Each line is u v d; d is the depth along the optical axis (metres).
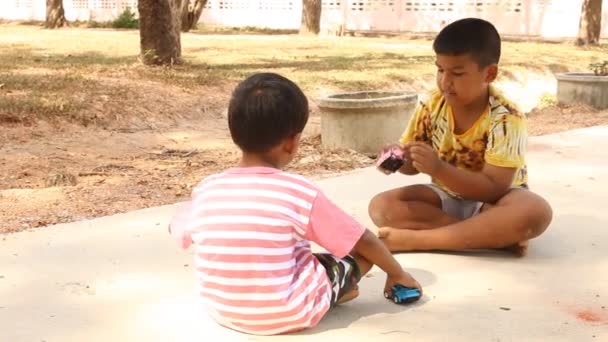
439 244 3.66
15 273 3.46
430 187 3.88
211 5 27.91
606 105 10.26
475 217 3.64
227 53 15.36
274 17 26.80
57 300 3.15
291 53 15.83
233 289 2.69
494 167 3.50
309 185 2.72
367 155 6.89
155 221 4.34
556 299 3.15
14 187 5.45
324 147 7.06
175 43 11.71
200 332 2.82
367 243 2.91
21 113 7.30
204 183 2.84
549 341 2.76
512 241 3.62
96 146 6.98
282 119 2.69
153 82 9.72
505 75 12.89
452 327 2.88
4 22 29.55
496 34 3.43
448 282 3.34
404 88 11.54
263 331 2.77
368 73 12.12
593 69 11.32
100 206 4.75
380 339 2.77
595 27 18.52
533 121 8.98
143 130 7.78
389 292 3.12
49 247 3.85
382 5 24.42
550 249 3.79
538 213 3.56
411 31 24.03
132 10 28.77
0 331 2.85
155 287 3.29
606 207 4.57
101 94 8.53
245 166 2.78
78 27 26.12
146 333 2.82
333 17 25.27
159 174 5.91
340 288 2.93
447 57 3.38
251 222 2.65
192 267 3.55
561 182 5.23
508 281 3.35
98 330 2.85
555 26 21.53
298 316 2.71
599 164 5.86
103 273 3.47
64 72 10.36
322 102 6.96
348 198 4.83
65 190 5.20
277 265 2.67
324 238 2.71
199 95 9.36
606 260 3.63
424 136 3.86
